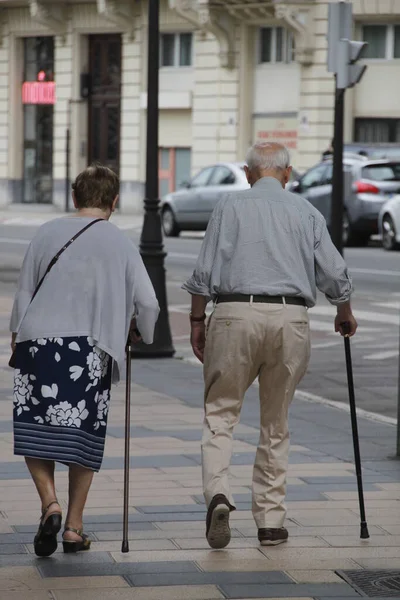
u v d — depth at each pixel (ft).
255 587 36.96
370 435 62.75
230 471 52.90
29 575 37.73
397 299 129.18
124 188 296.10
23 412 39.70
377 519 45.39
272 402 42.14
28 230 245.04
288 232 41.39
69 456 39.32
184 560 39.68
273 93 268.00
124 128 295.07
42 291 40.01
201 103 278.26
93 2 297.94
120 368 40.09
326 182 196.65
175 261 170.30
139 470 52.54
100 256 40.14
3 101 321.11
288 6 253.65
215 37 273.54
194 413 67.21
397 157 208.54
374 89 258.98
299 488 50.11
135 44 291.17
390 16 254.47
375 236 212.64
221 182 211.00
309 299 41.68
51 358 39.52
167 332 90.84
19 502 46.65
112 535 42.50
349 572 38.60
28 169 321.32
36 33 312.29
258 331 41.09
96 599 35.42
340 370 85.56
